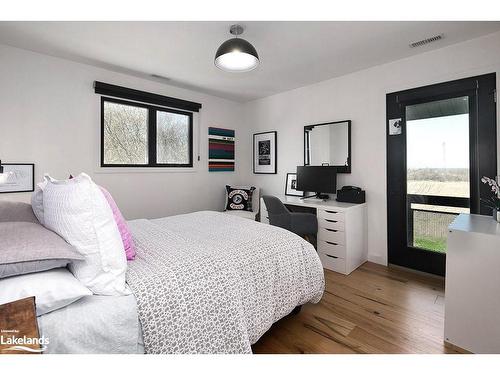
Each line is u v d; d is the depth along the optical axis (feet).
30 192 8.40
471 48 7.70
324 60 9.18
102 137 10.01
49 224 3.88
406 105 9.14
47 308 2.88
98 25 6.82
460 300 5.14
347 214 8.97
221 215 8.20
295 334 5.64
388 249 9.78
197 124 12.92
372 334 5.64
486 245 4.84
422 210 8.98
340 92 10.83
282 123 13.12
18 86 8.16
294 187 12.55
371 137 9.98
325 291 7.71
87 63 9.36
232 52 6.09
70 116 9.16
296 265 5.68
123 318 3.18
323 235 9.60
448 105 8.32
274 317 5.09
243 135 14.98
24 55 8.24
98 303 3.22
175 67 9.75
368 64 9.55
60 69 8.91
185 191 12.57
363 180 10.26
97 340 2.97
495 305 4.78
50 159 8.79
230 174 14.49
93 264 3.38
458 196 8.20
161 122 11.82
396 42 7.85
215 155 13.74
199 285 3.97
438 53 8.29
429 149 8.74
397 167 9.41
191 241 5.40
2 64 7.88
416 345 5.28
